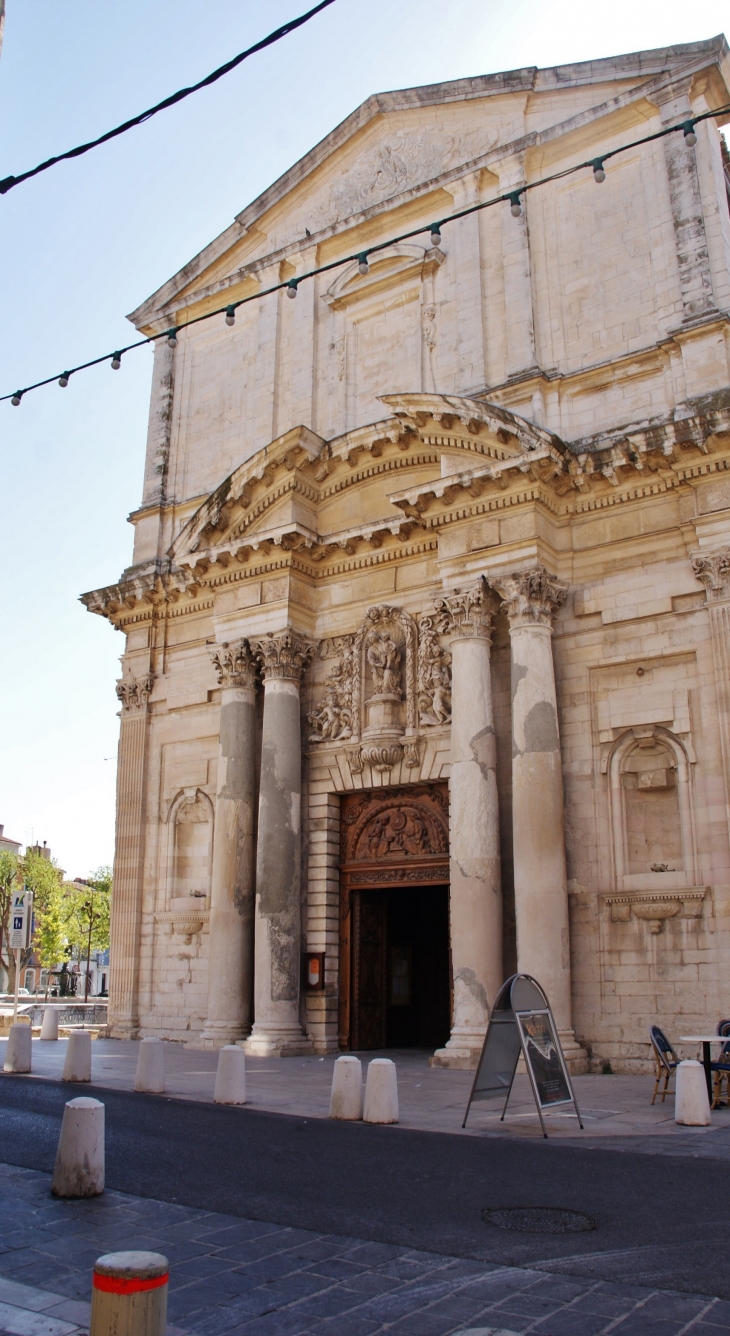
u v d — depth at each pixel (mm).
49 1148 12250
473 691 21891
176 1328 6406
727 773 19500
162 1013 27344
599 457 22000
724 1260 7617
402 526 24656
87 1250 8078
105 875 86188
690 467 20969
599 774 21391
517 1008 13500
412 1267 7555
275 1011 23688
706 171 23266
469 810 21281
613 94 25750
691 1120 13438
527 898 20203
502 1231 8430
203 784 28312
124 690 30344
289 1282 7250
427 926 28969
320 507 26750
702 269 22609
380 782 24594
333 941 25062
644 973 19969
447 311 26703
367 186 29281
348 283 29000
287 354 30062
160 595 30094
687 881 19969
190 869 28156
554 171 25781
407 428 24312
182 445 32281
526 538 21922
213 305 32656
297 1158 11359
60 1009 39875
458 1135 12727
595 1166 10797
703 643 20734
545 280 25141
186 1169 10875
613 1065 19828
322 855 25234
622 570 21984
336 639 26203
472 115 27703
